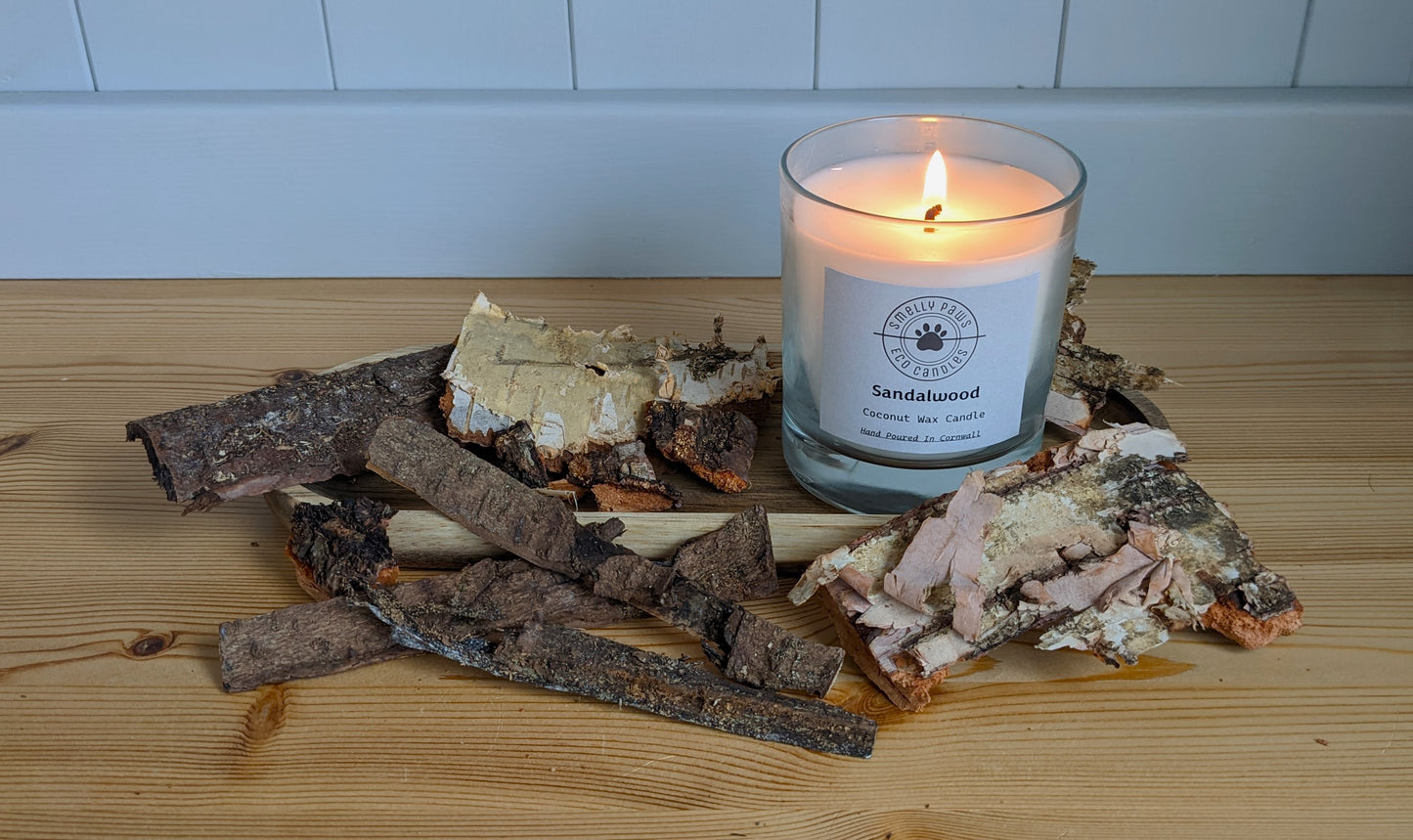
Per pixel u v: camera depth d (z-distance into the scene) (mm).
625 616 297
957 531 280
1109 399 357
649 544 305
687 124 444
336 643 278
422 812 250
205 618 303
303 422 320
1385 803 248
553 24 441
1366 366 409
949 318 283
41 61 448
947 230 273
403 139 449
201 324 448
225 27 443
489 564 292
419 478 297
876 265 279
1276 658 284
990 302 281
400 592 282
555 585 289
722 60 448
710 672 280
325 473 317
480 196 463
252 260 480
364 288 475
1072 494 293
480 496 294
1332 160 445
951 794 253
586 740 267
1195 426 374
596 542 290
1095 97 442
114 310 458
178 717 273
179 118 445
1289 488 344
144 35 444
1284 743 263
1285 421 377
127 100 448
